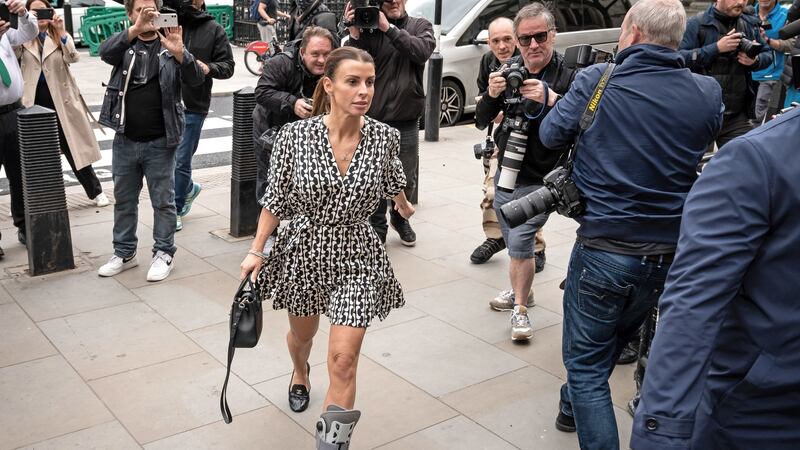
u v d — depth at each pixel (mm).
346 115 3021
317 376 4078
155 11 4906
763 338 1884
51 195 5340
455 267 5746
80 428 3572
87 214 6840
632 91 2889
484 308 5031
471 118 12078
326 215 3113
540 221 4324
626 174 2898
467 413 3779
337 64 3002
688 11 15586
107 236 6262
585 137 2982
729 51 5504
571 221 6957
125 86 5070
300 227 3172
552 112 3141
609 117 2916
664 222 2887
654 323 3648
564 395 3574
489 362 4305
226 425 3621
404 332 4645
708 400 1994
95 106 11562
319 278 3154
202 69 5629
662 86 2879
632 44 2984
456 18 11195
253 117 5711
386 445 3492
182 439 3504
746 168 1825
